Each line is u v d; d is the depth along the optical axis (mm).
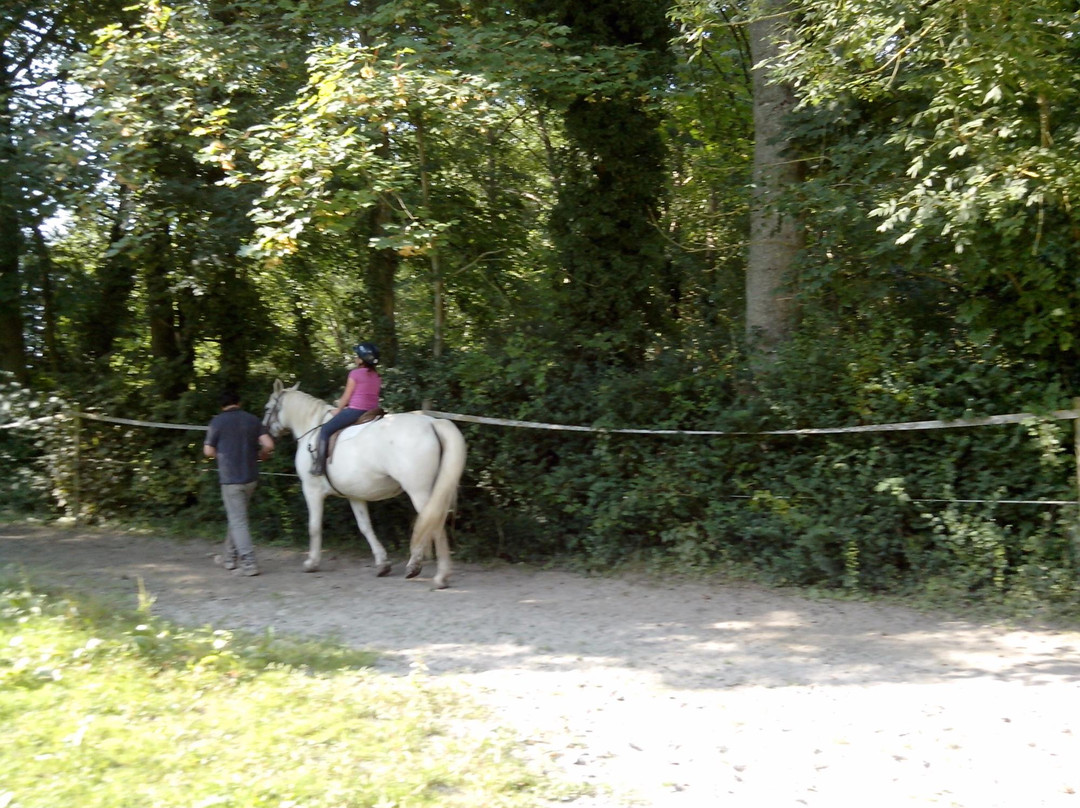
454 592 9250
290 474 11914
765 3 10789
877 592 8992
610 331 12109
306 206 10039
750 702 6004
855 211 9367
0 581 8086
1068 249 8250
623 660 6938
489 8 11852
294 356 15453
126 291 15484
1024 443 8625
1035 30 7863
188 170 13078
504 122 12734
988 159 7805
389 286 14086
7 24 13828
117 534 12648
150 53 11312
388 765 4680
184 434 13406
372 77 10172
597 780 4750
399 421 9484
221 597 8922
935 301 9922
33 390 14789
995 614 8227
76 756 4539
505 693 6094
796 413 9516
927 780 4820
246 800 4195
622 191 12578
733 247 12984
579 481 10391
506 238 15398
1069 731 5465
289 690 5684
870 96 9352
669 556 10133
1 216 12781
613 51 11766
